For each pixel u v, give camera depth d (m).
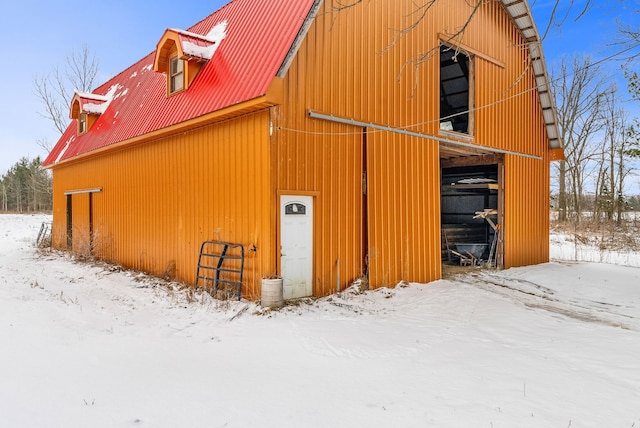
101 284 9.32
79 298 7.73
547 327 6.37
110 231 12.32
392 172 9.15
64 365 4.28
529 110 13.23
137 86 12.56
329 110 7.96
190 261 9.03
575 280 10.46
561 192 28.86
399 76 8.56
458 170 15.16
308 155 7.68
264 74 6.96
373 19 8.85
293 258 7.55
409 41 9.60
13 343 4.82
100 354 4.69
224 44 8.81
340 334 5.62
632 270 11.91
